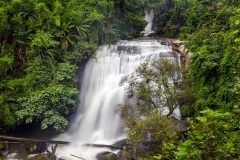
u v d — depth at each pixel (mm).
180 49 12195
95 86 12039
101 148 9477
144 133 7039
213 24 11477
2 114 10320
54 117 9898
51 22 11922
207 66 8133
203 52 8680
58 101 10133
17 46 11727
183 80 9398
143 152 7219
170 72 9008
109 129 10516
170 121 7176
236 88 2967
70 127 11023
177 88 9242
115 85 11531
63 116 10648
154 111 7590
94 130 10758
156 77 8617
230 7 11680
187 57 10883
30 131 11016
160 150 6621
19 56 11516
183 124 8234
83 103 11742
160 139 6676
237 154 2627
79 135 10703
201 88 8547
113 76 11891
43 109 9930
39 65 10789
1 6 11773
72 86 10906
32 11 11961
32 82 10531
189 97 8891
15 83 10680
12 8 11633
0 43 11570
